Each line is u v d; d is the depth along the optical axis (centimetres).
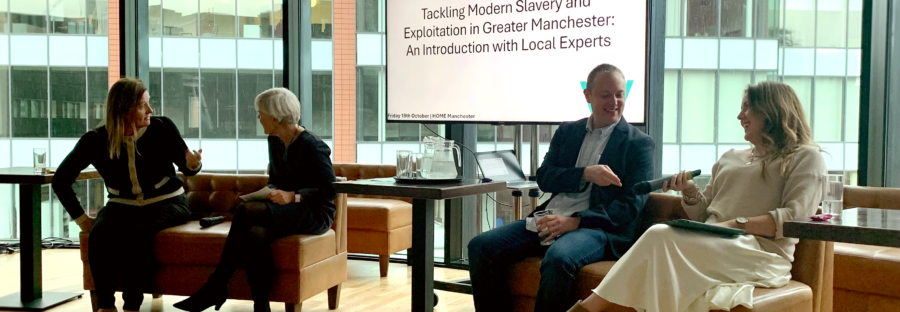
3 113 512
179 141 335
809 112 402
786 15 403
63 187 322
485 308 279
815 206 233
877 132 377
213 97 506
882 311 272
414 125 484
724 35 412
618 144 281
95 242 309
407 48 423
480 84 402
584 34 374
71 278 414
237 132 510
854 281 279
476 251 278
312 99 500
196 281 317
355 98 497
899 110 376
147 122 325
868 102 377
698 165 420
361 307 356
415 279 263
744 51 412
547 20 383
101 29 502
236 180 363
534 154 396
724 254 226
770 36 407
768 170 245
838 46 392
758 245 235
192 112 507
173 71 503
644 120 364
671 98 415
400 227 441
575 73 378
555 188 285
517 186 349
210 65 502
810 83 400
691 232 230
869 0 373
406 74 424
